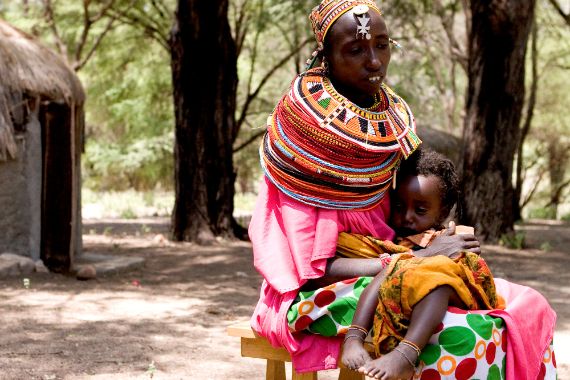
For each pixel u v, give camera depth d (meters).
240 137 27.86
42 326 6.29
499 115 13.14
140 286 8.56
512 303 3.20
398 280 2.85
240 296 8.09
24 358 5.25
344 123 3.08
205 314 7.09
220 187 13.12
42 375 4.86
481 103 13.20
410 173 3.21
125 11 20.23
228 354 5.59
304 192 3.12
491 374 2.93
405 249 3.10
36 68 9.09
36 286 8.19
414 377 2.88
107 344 5.75
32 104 9.05
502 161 13.21
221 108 13.10
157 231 15.03
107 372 4.98
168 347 5.73
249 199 25.52
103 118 29.55
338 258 3.13
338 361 3.11
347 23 3.11
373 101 3.26
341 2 3.15
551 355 3.29
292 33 22.53
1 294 7.66
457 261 3.04
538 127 27.56
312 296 3.08
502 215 13.30
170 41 13.08
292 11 17.72
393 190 3.26
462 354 2.84
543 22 21.66
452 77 23.66
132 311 7.10
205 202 12.98
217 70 12.98
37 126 9.16
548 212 23.72
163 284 8.77
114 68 25.00
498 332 2.97
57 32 21.11
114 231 15.06
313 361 3.14
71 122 9.04
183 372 5.06
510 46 12.85
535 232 16.48
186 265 10.38
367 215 3.19
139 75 25.92
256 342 3.43
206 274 9.62
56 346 5.62
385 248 3.12
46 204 9.16
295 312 3.11
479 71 13.12
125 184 32.78
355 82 3.14
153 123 28.14
